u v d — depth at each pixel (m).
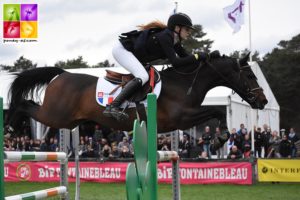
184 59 5.92
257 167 12.14
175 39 6.10
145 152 3.93
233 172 12.05
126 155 13.77
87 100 6.36
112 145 14.59
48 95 6.59
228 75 6.18
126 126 6.20
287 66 53.94
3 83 16.16
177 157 5.46
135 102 6.05
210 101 15.49
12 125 6.86
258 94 6.28
